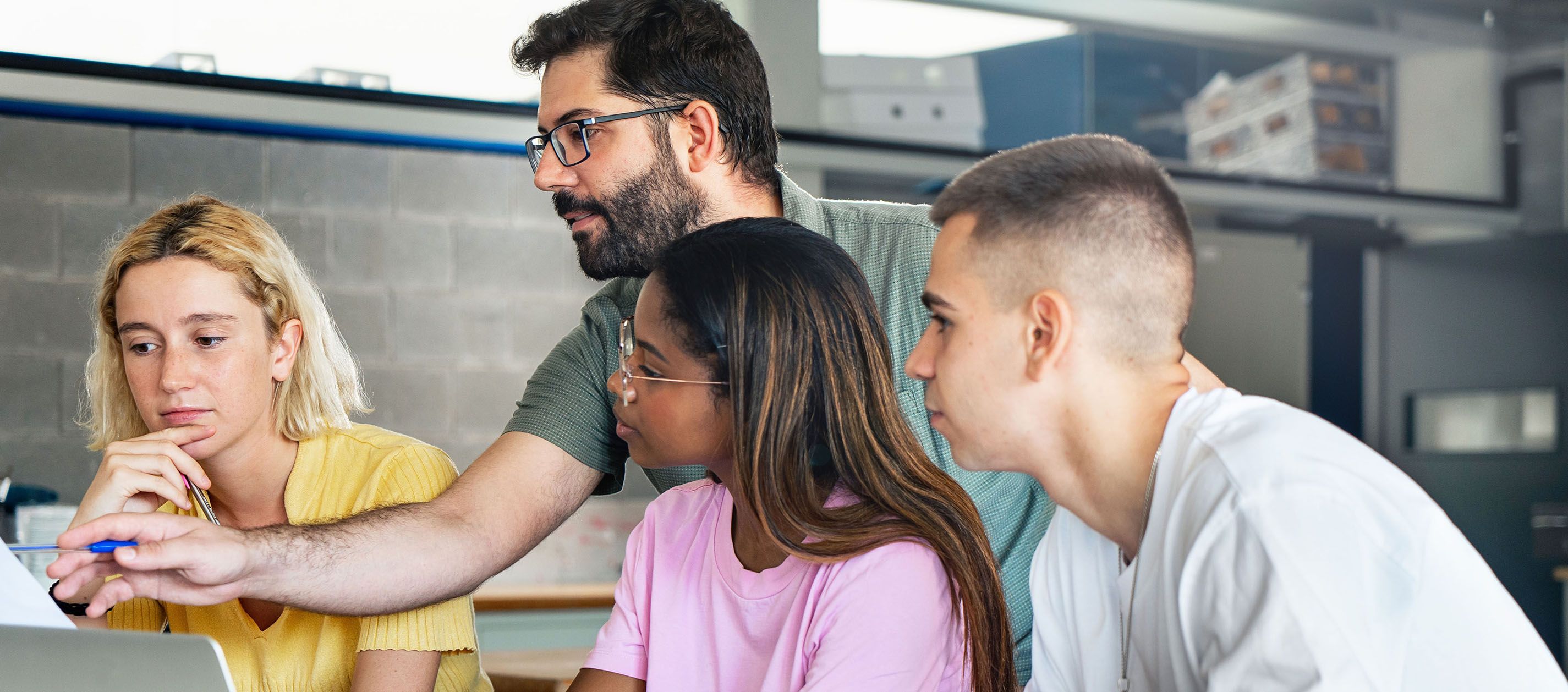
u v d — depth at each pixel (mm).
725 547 1187
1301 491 854
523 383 4012
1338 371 5137
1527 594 4676
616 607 1277
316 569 1172
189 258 1331
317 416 1430
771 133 1565
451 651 1337
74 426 3469
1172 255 981
